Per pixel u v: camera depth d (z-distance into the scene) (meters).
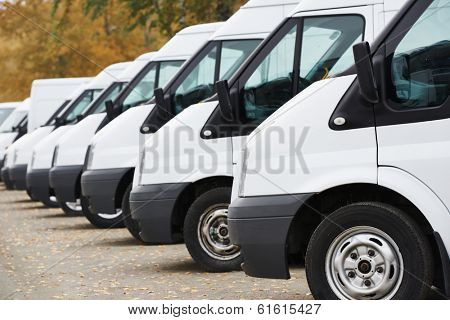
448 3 9.74
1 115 48.34
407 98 9.58
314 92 9.95
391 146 9.52
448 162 9.30
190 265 14.93
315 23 13.70
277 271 10.06
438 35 9.70
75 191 22.50
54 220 24.25
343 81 9.86
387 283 9.52
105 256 16.61
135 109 18.75
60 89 35.84
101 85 27.28
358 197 10.20
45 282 13.90
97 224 21.16
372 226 9.57
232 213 10.22
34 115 35.72
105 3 40.09
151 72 19.84
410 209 10.06
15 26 52.56
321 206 10.34
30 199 33.38
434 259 9.96
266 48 13.74
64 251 17.66
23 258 16.91
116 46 48.34
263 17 16.03
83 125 22.64
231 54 16.05
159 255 16.39
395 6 13.46
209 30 19.67
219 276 13.60
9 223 24.06
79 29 48.88
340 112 9.76
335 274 9.71
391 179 9.45
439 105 9.47
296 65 13.66
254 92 13.71
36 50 52.22
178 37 19.88
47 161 25.86
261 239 10.04
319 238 9.73
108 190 18.50
